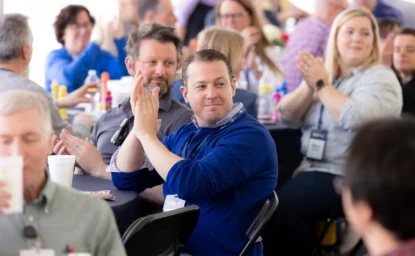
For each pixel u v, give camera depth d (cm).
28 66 561
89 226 268
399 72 792
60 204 267
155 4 1025
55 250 259
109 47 936
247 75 899
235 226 393
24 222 259
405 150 177
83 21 888
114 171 442
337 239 654
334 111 645
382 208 177
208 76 399
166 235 338
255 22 927
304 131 693
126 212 400
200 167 380
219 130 406
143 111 407
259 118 795
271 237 632
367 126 188
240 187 393
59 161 386
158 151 394
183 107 512
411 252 174
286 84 901
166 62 505
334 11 924
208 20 1015
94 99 791
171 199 412
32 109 262
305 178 641
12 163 239
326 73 662
